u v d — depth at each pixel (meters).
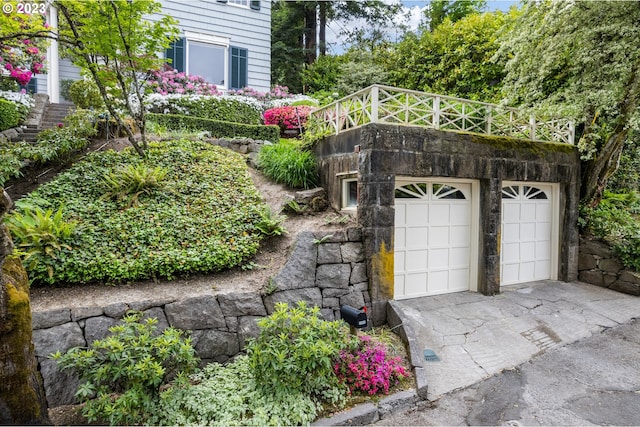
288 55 17.47
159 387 3.12
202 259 4.41
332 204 6.05
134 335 3.17
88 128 6.52
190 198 5.58
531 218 6.89
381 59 14.07
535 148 6.38
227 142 7.76
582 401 3.49
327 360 3.11
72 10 6.06
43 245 3.92
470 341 4.52
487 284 5.87
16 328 2.31
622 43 5.16
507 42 6.29
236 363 3.68
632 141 7.86
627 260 6.29
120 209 5.04
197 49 11.39
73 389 3.16
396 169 5.02
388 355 3.96
